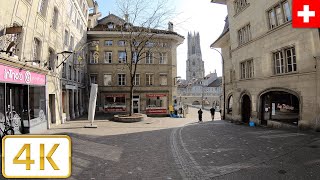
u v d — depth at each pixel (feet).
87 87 109.91
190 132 49.65
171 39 116.37
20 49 44.24
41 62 53.83
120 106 112.06
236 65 71.31
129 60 112.06
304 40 42.86
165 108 114.11
